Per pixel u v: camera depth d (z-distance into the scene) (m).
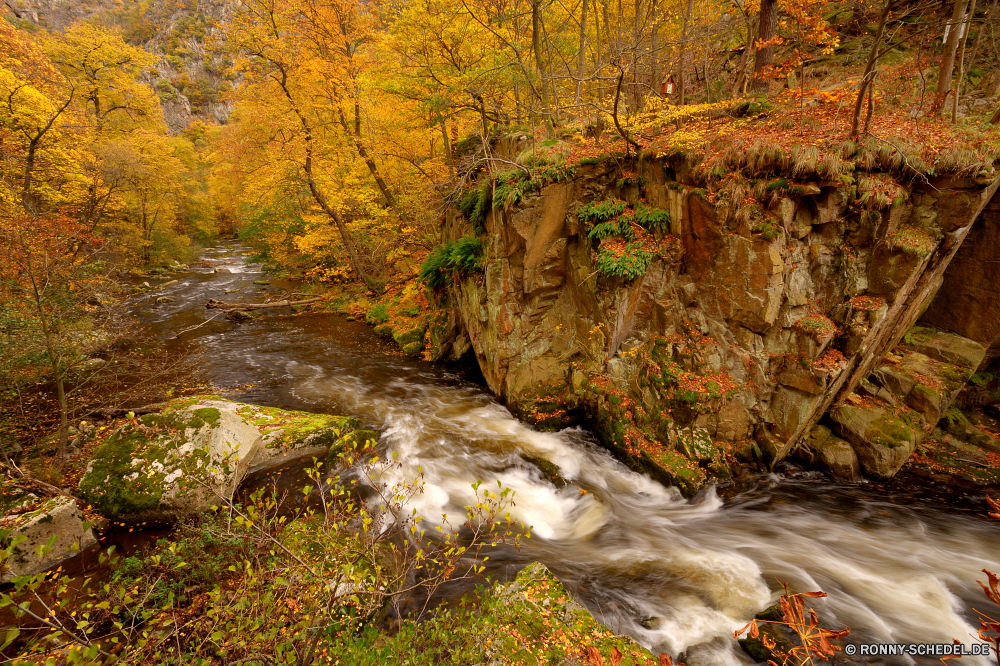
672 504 8.09
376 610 5.09
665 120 9.82
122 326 12.19
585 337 10.04
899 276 7.79
